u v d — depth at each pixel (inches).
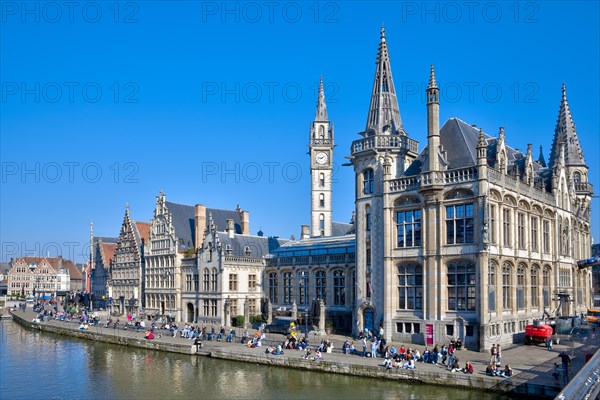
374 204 2487.7
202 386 1818.4
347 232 4173.2
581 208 3159.5
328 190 4234.7
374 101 2632.9
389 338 2317.9
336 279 3065.9
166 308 3806.6
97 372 2100.1
